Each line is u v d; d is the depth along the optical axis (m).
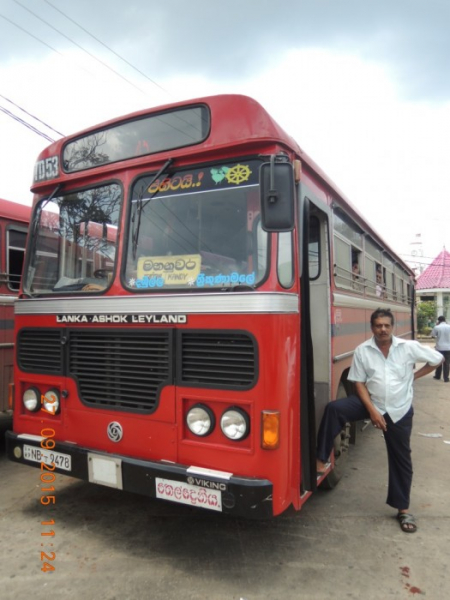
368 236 6.28
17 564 3.17
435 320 30.91
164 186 3.36
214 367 3.00
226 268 3.09
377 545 3.52
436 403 9.46
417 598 2.88
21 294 3.98
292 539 3.58
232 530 3.70
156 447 3.18
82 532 3.63
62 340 3.62
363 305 5.76
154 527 3.72
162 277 3.28
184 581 3.00
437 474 5.12
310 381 3.31
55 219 3.92
